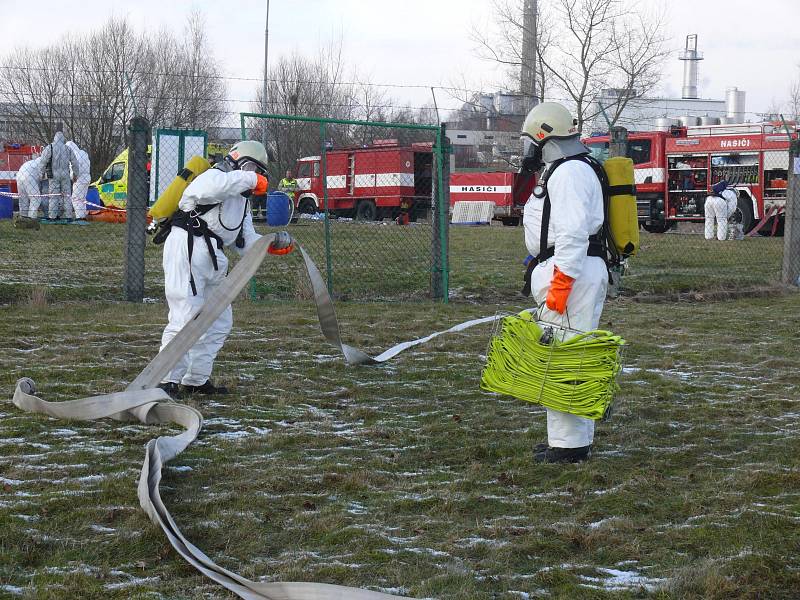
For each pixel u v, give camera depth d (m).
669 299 13.43
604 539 4.23
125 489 4.71
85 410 6.02
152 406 6.01
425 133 37.16
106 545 4.02
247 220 6.95
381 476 5.12
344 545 4.13
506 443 5.81
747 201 31.39
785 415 6.66
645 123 47.97
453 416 6.45
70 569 3.78
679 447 5.83
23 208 26.53
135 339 9.02
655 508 4.68
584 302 5.26
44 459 5.24
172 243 6.60
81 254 17.39
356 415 6.45
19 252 17.48
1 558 3.84
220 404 6.65
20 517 4.30
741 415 6.64
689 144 32.56
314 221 29.06
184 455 5.38
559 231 5.11
